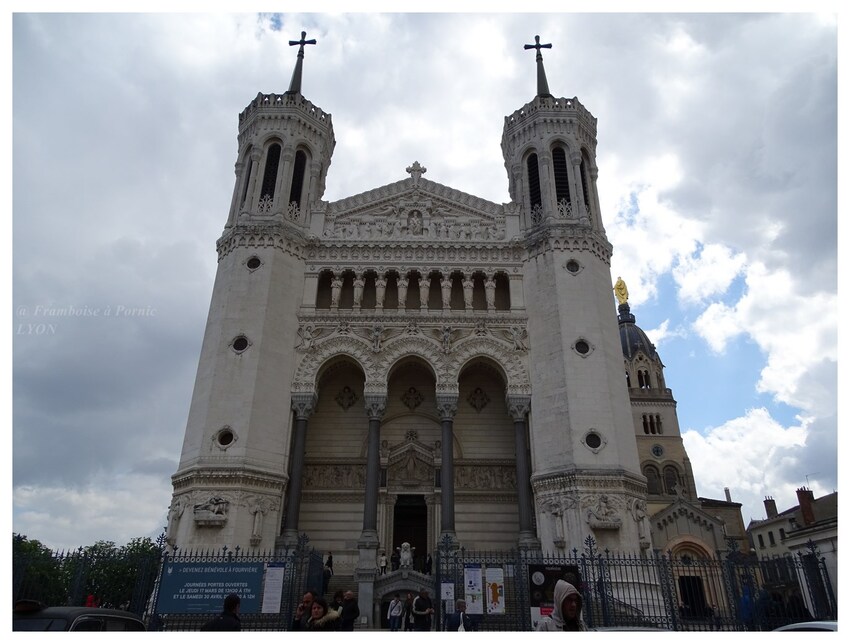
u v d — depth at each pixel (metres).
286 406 37.75
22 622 13.49
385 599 31.70
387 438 41.12
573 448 35.34
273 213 42.25
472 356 39.72
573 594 10.40
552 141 46.31
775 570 25.66
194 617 26.27
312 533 38.09
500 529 38.31
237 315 38.44
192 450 34.91
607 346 39.16
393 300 43.41
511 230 44.12
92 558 25.67
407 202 45.59
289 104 46.41
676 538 62.12
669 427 85.44
